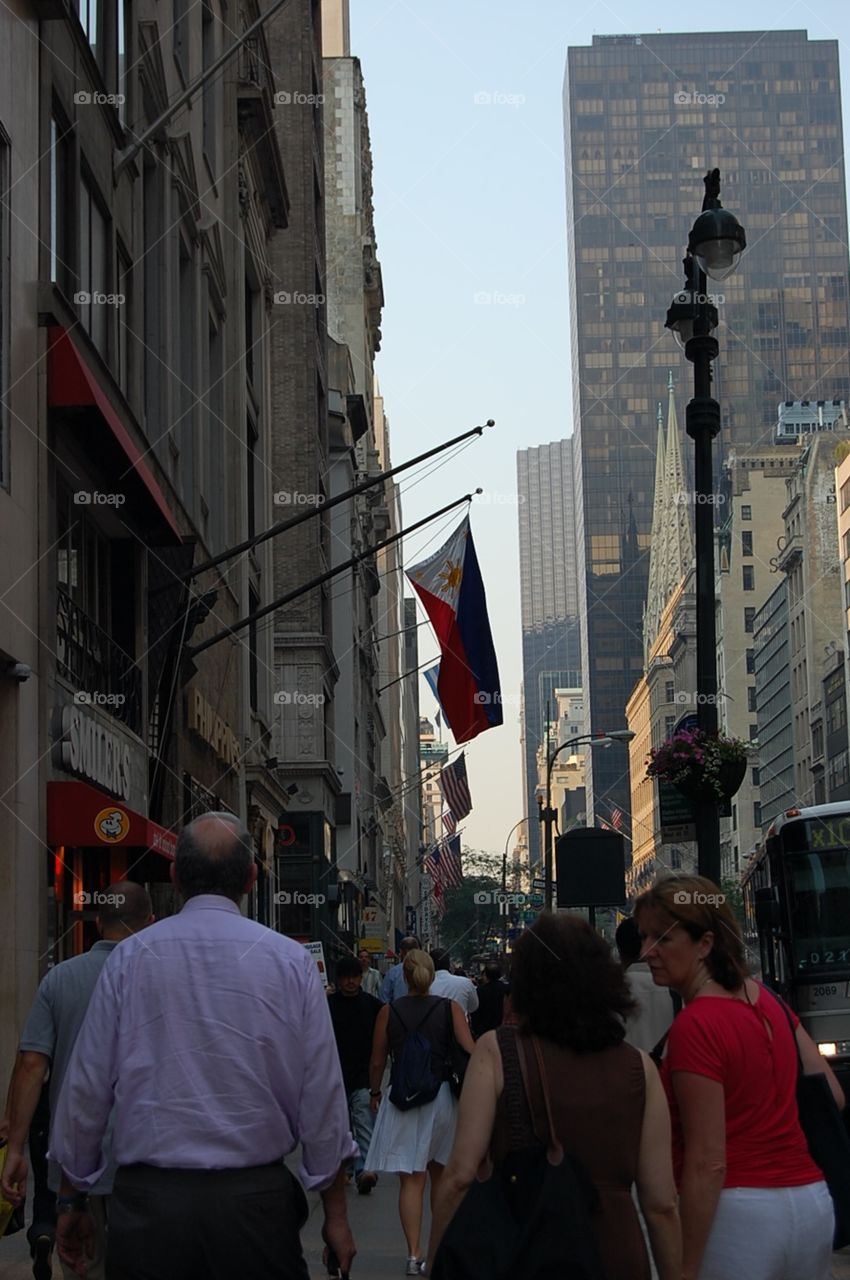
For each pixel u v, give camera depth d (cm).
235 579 3544
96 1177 516
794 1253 498
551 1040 474
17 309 1700
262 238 4197
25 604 1703
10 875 1622
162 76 2614
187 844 527
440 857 6800
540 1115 464
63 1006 754
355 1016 1560
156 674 2425
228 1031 494
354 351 8975
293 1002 503
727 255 1823
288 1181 499
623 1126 466
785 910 1967
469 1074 475
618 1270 456
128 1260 480
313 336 5175
